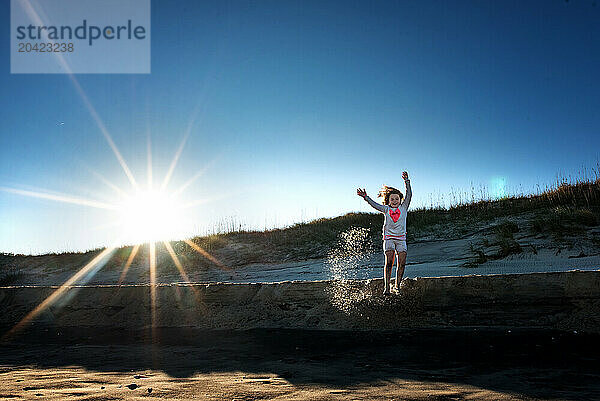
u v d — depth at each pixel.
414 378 3.75
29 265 22.28
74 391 3.47
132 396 3.29
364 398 3.16
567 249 10.66
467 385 3.48
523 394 3.20
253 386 3.58
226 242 20.41
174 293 8.11
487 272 9.68
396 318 6.57
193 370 4.35
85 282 18.12
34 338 7.03
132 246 22.14
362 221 19.42
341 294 7.01
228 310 7.54
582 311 5.77
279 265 16.05
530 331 5.68
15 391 3.51
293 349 5.32
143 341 6.37
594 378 3.63
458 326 6.25
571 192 15.55
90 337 6.96
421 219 17.61
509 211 16.09
